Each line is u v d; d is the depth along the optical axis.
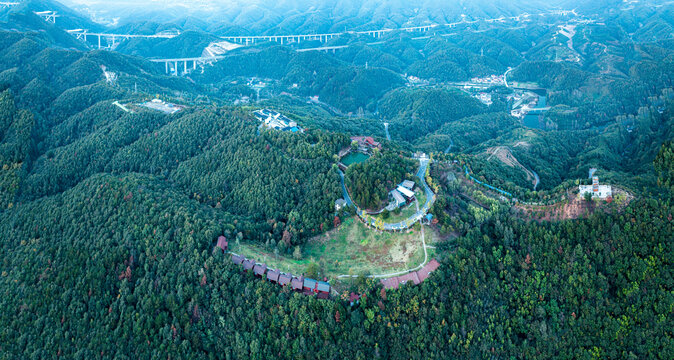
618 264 189.50
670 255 184.62
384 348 181.25
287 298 192.62
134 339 189.62
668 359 169.50
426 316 184.75
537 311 187.50
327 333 180.12
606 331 178.00
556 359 179.00
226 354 183.50
